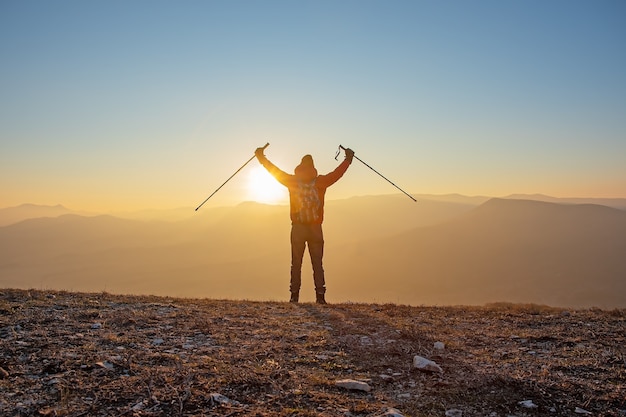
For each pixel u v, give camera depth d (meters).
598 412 2.35
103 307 4.67
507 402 2.45
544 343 3.71
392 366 3.01
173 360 2.95
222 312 4.63
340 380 2.67
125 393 2.38
